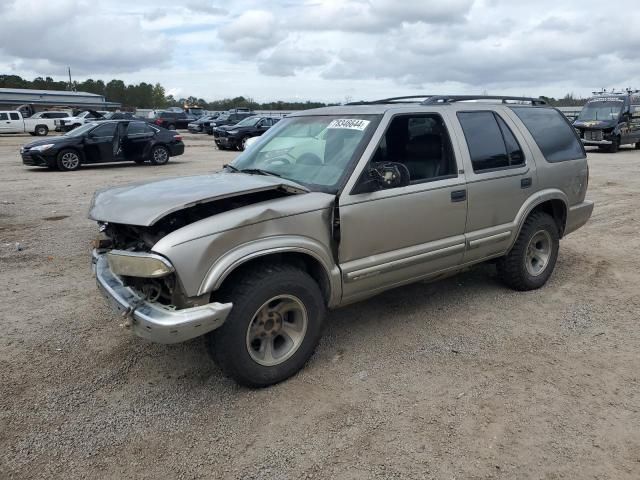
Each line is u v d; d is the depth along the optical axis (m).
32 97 65.12
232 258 3.18
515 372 3.72
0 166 17.23
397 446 2.94
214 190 3.47
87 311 4.86
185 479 2.71
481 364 3.84
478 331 4.38
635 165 16.89
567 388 3.51
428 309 4.84
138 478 2.72
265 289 3.32
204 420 3.20
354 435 3.04
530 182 4.97
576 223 5.68
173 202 3.26
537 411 3.25
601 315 4.70
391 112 4.06
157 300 3.28
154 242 3.34
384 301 5.04
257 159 4.47
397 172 3.71
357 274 3.79
